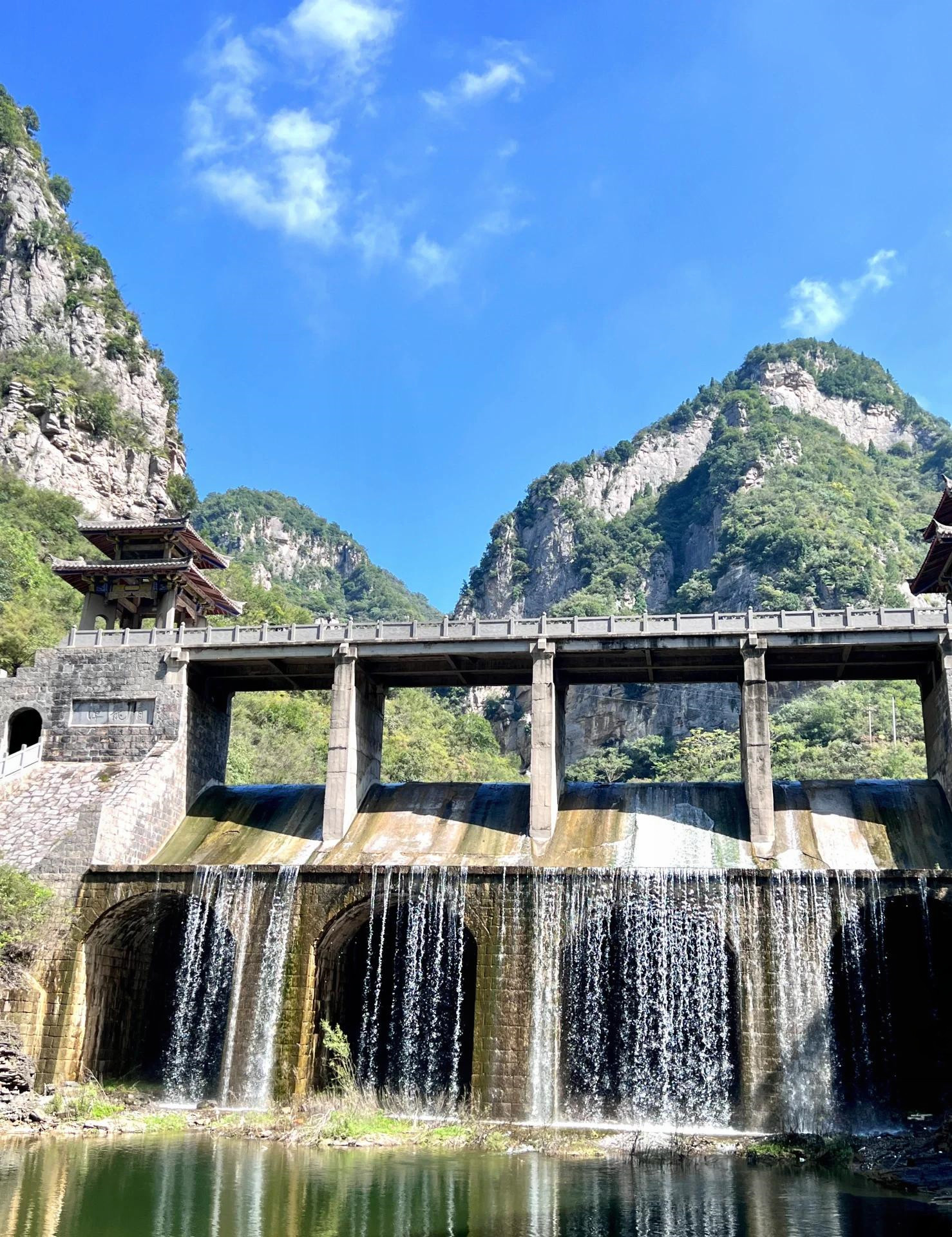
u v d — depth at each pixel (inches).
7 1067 1840.6
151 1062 2220.7
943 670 2156.7
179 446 7081.7
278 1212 1178.0
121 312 7130.9
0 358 6136.8
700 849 2100.1
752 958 1803.6
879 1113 1796.3
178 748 2386.8
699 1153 1553.9
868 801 2236.7
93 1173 1358.3
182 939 2313.0
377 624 2356.1
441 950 1915.6
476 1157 1523.1
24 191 7066.9
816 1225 1143.0
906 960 2031.3
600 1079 1856.5
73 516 5388.8
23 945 1974.7
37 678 2476.6
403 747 5305.1
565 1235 1095.6
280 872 1998.0
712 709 7303.2
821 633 2186.3
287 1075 1882.4
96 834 2084.2
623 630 2257.6
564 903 1884.8
